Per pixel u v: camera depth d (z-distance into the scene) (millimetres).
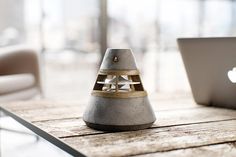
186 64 1251
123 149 674
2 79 2219
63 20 3941
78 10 4203
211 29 4254
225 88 1151
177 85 3842
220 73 1142
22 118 1023
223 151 675
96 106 835
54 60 4711
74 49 4234
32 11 3609
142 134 803
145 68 4105
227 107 1194
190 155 645
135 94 827
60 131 835
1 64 2527
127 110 813
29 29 3770
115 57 836
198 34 4172
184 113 1111
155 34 4031
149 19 3977
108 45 3146
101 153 644
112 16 3729
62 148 736
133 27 3996
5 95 2189
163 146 702
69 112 1130
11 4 4094
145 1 3902
